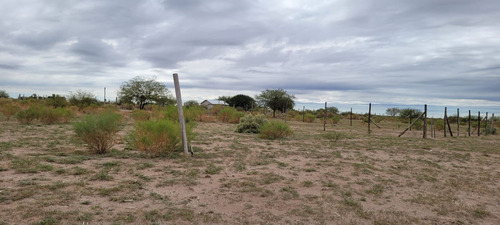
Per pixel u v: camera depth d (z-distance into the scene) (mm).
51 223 3938
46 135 13898
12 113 22719
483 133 31547
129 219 4266
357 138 19188
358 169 8742
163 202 5133
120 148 11258
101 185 5906
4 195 4898
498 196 6668
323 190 6406
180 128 10344
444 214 5320
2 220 3957
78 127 9562
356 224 4652
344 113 81188
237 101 76688
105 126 9680
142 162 8539
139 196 5348
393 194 6391
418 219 5004
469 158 12148
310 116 41750
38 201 4719
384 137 20938
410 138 21109
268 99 57812
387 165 9750
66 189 5477
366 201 5820
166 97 51125
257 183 6734
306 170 8383
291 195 5918
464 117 60500
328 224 4602
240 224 4402
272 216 4781
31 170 6699
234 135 18016
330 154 11633
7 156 8344
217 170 7898
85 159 8547
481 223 5023
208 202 5293
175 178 6832
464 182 7781
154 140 9398
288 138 17562
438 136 25297
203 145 13023
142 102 50812
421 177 8078
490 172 9344
